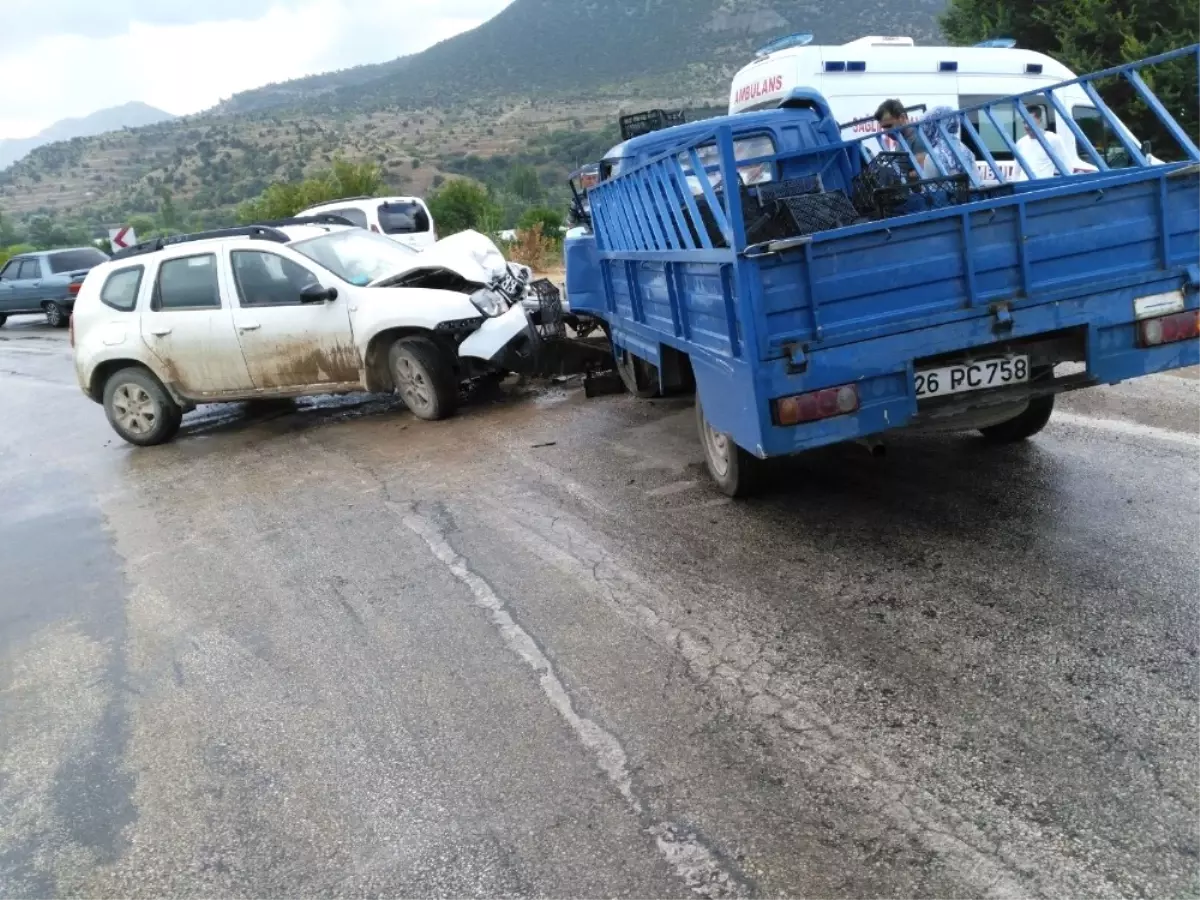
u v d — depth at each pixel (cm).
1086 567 421
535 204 3622
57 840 322
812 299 407
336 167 2938
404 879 279
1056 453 581
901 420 424
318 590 509
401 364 867
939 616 394
